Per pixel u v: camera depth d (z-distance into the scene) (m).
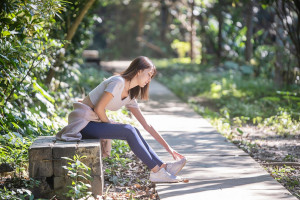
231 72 18.77
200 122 9.44
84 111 4.87
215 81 16.06
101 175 4.63
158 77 20.77
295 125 8.92
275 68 14.44
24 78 6.28
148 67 4.84
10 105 6.01
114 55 37.59
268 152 6.92
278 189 4.74
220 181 5.03
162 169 4.98
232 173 5.36
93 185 4.62
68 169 4.47
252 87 14.94
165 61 29.45
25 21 6.29
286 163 6.12
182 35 34.53
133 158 6.25
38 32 6.58
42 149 4.53
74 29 9.84
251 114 10.57
